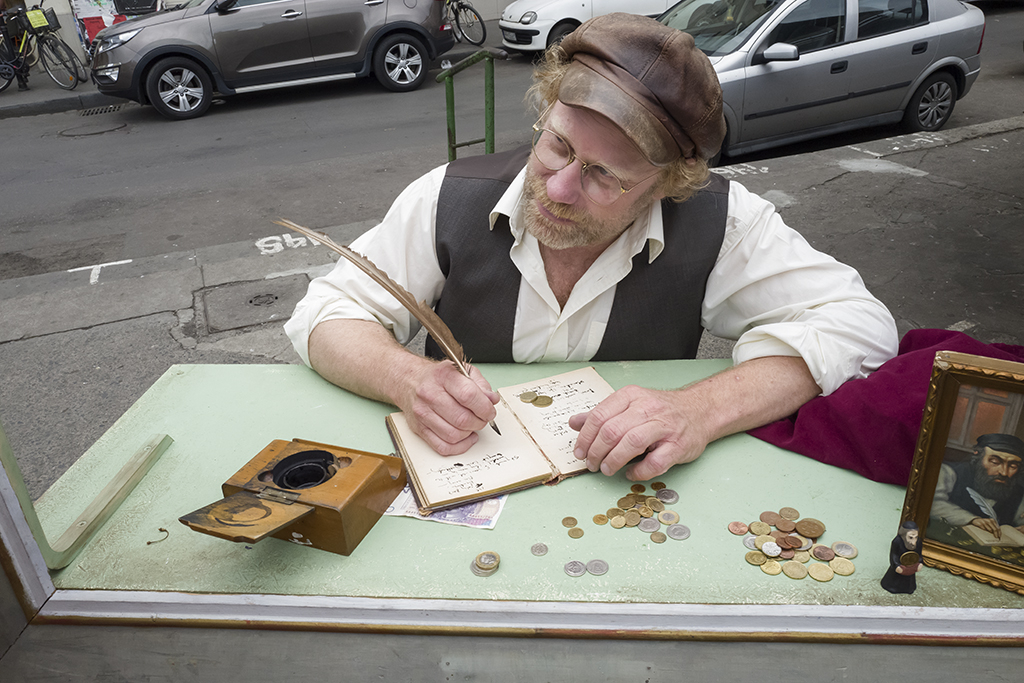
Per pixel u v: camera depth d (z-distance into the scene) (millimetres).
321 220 4590
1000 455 827
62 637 862
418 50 7910
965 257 3650
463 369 1115
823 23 4938
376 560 912
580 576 883
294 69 7512
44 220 4902
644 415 1060
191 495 1044
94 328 3348
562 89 1097
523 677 844
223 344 3170
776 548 919
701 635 820
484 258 1388
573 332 1416
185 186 5426
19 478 837
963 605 841
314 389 1314
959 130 5516
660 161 1093
